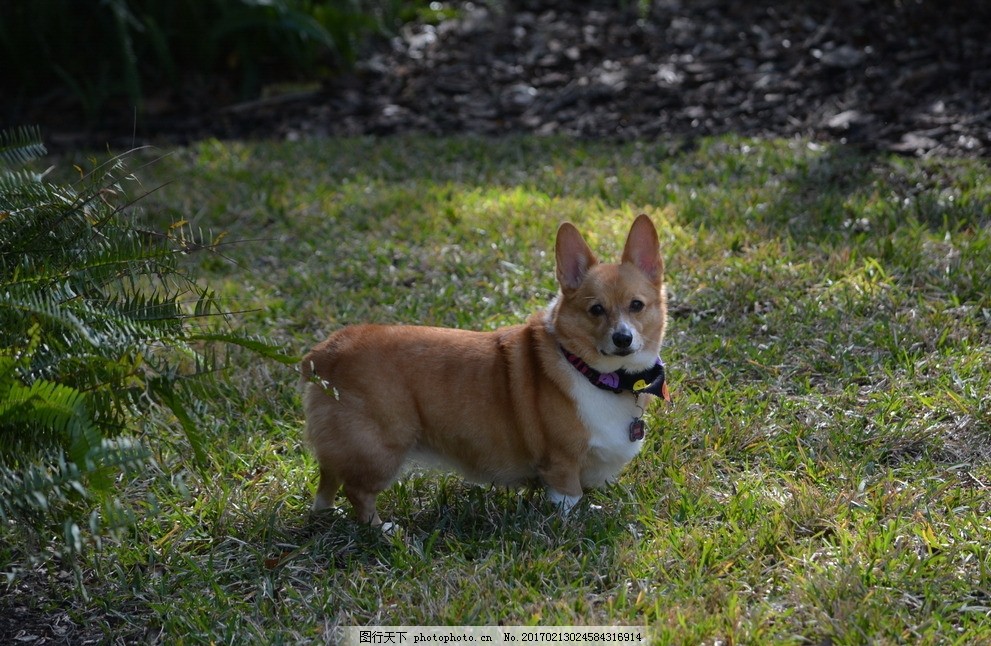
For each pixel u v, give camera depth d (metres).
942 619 3.18
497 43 9.84
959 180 6.46
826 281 5.45
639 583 3.42
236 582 3.56
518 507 3.90
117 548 3.73
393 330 3.91
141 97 9.34
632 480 4.08
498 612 3.33
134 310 3.61
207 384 4.01
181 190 7.48
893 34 8.43
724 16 9.52
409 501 4.03
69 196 3.76
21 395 3.04
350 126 8.91
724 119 8.10
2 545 3.65
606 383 3.74
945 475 3.98
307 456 4.34
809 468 4.04
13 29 9.41
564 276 3.90
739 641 3.12
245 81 9.60
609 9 10.18
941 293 5.27
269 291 5.95
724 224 6.31
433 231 6.57
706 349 4.99
